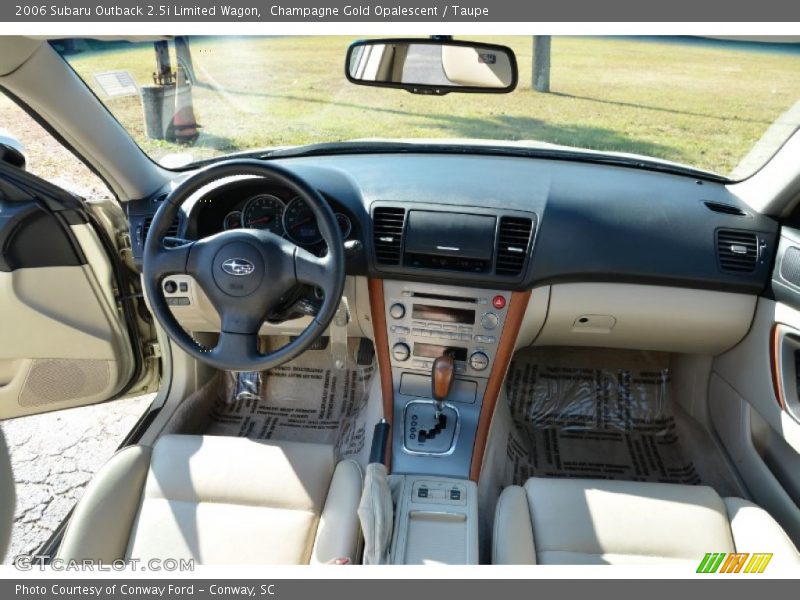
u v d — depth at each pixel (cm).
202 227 195
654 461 222
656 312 191
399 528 158
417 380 197
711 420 217
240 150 221
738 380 199
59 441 236
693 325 193
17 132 201
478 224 182
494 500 194
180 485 157
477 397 195
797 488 178
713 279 182
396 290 191
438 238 183
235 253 158
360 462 209
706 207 187
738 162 200
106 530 147
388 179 192
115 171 193
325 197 187
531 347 249
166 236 188
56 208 187
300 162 207
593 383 242
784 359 174
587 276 184
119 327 210
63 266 195
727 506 155
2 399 209
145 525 151
